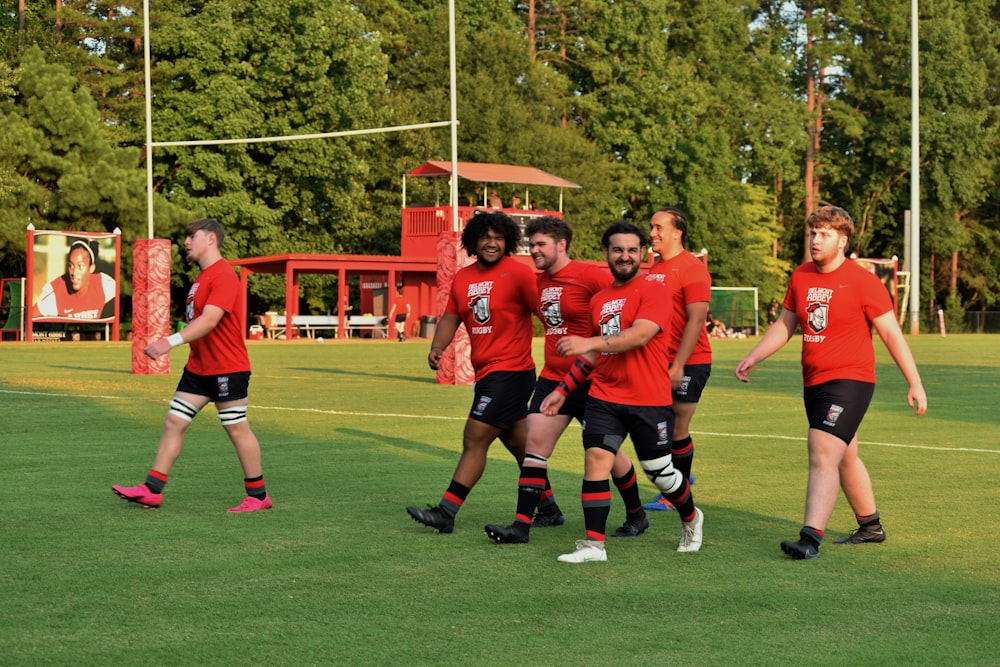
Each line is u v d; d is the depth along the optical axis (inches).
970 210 5236.2
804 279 472.4
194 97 3464.6
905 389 1401.3
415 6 4534.9
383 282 3467.0
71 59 3449.8
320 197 3683.6
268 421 959.6
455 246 1501.0
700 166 4574.3
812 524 451.8
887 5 5088.6
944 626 352.2
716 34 4968.0
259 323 3400.6
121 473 660.7
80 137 3203.7
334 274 3796.8
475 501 577.9
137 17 3447.3
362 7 4266.7
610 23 4579.2
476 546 469.7
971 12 5349.4
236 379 542.3
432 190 3855.8
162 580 403.9
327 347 2600.9
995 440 856.9
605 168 4217.5
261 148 3501.5
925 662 315.6
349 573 418.3
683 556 454.9
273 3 3472.0
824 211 466.9
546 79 4392.2
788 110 4773.6
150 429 885.2
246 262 3228.3
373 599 380.2
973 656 321.1
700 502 581.6
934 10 5098.4
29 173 3211.1
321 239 3678.6
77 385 1330.0
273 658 315.3
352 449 779.4
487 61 4197.8
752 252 4746.6
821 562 443.5
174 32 3472.0
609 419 447.2
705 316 542.6
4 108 3181.6
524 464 486.0
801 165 5172.2
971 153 4869.6
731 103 4835.1
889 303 464.4
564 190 4033.0
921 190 4928.6
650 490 625.9
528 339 503.8
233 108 3425.2
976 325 4591.5
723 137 4569.4
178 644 327.6
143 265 1553.9
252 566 427.5
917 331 3897.6
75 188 3093.0
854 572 425.7
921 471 692.7
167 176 3518.7
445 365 1411.2
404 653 320.2
